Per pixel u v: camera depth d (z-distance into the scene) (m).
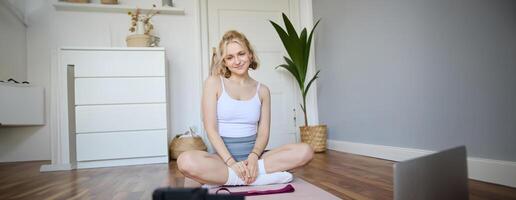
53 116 2.62
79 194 1.56
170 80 3.32
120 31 3.25
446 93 1.71
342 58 2.82
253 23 3.49
